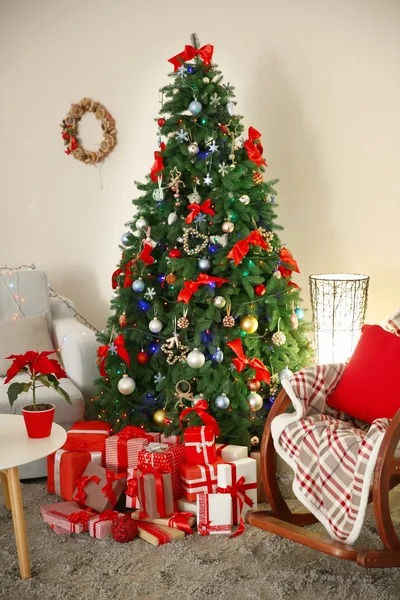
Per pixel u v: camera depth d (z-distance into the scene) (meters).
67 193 4.34
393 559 2.23
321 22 3.61
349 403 2.66
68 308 4.08
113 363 3.22
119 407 3.22
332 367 2.75
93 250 4.32
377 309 3.66
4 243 4.45
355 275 3.51
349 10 3.56
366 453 2.29
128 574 2.35
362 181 3.62
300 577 2.31
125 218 4.20
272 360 3.12
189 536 2.64
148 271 3.16
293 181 3.75
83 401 3.23
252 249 3.01
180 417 2.95
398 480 2.47
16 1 4.30
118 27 4.09
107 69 4.14
